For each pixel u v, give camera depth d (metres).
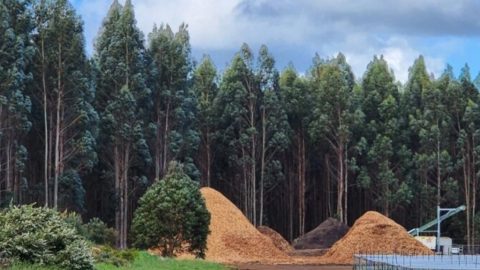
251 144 89.19
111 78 77.31
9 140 64.50
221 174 92.69
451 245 73.31
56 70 68.88
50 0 69.00
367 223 68.62
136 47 78.94
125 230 74.19
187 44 86.38
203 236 51.19
